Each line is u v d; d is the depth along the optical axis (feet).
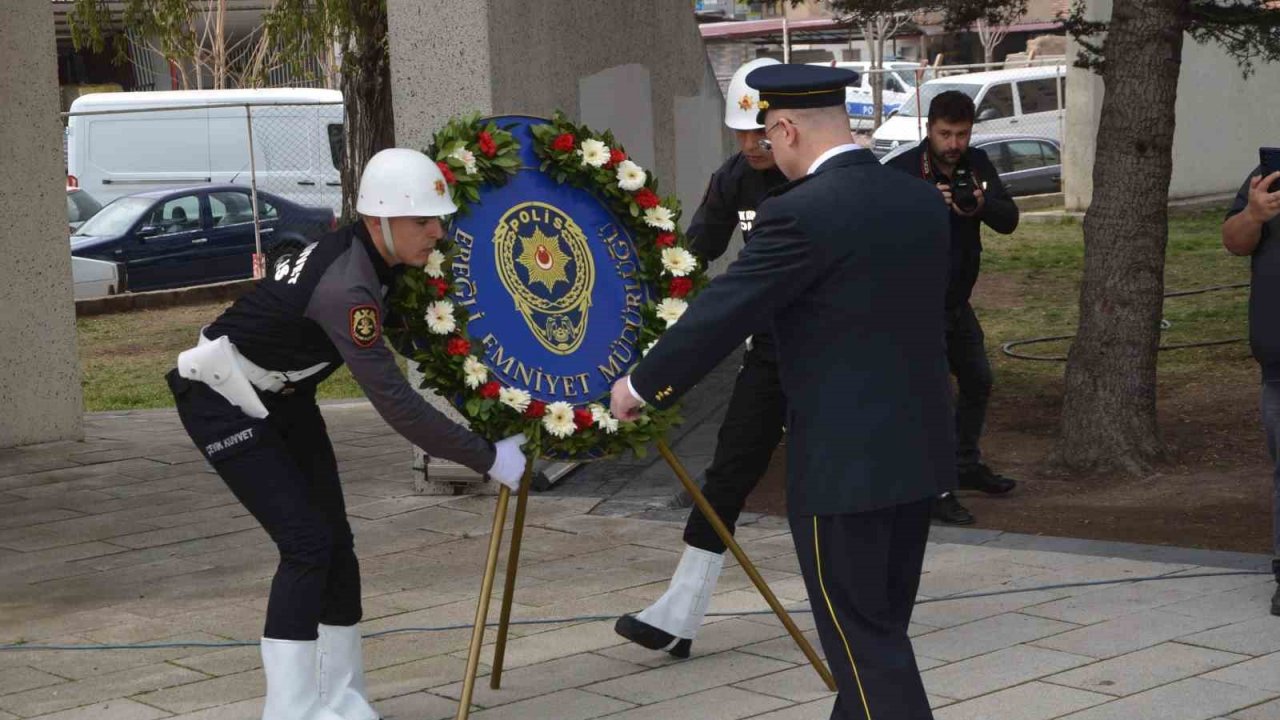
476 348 14.73
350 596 15.26
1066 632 17.57
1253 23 29.89
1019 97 90.17
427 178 14.02
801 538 12.57
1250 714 14.79
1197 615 17.98
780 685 16.35
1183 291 49.24
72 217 70.85
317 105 75.05
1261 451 27.14
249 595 20.94
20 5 31.45
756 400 16.81
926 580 20.02
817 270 12.14
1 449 32.12
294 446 15.06
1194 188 77.77
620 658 17.47
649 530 23.32
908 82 106.73
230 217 67.72
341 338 13.78
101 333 56.44
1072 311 46.98
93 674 17.57
